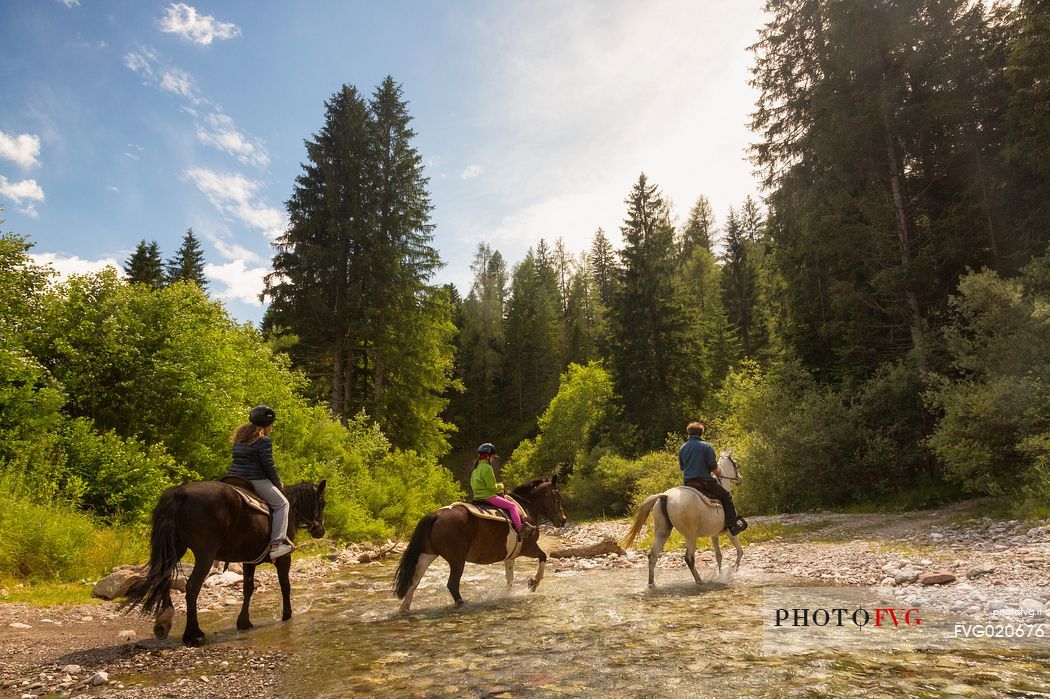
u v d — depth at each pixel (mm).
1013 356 13297
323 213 34125
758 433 20953
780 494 19562
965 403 13734
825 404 19281
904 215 19391
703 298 61438
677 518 8484
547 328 66812
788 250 23141
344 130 35969
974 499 15781
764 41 23406
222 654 5375
